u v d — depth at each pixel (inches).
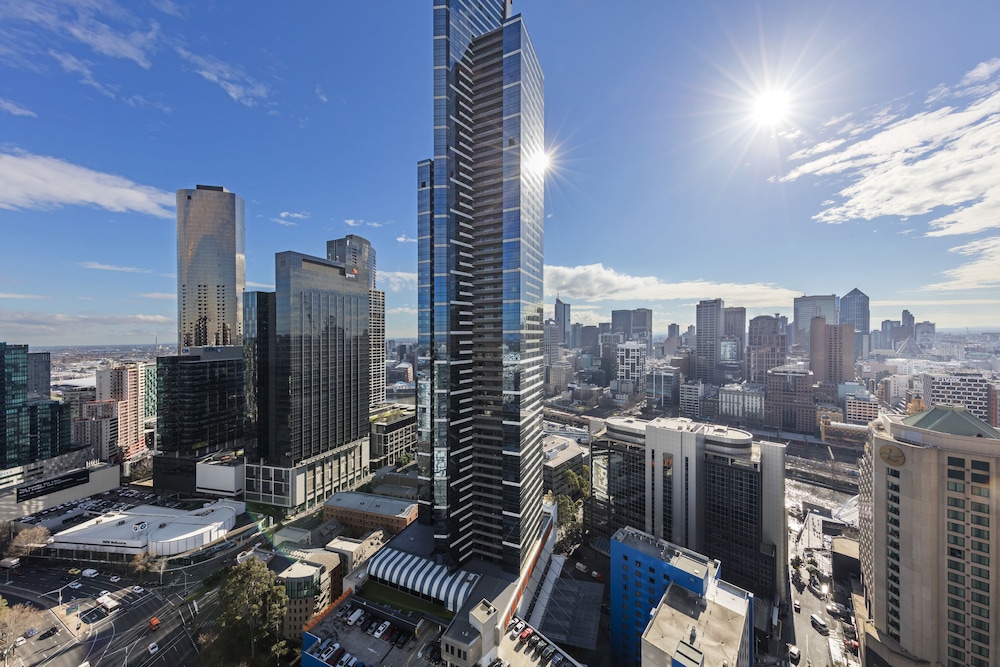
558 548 7480.3
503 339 5024.6
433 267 5359.3
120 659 4906.5
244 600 4608.8
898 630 4247.0
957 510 3922.2
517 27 5014.8
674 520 6584.6
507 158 5044.3
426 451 5821.9
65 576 6732.3
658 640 3695.9
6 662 4879.4
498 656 3981.3
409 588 4886.8
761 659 5068.9
